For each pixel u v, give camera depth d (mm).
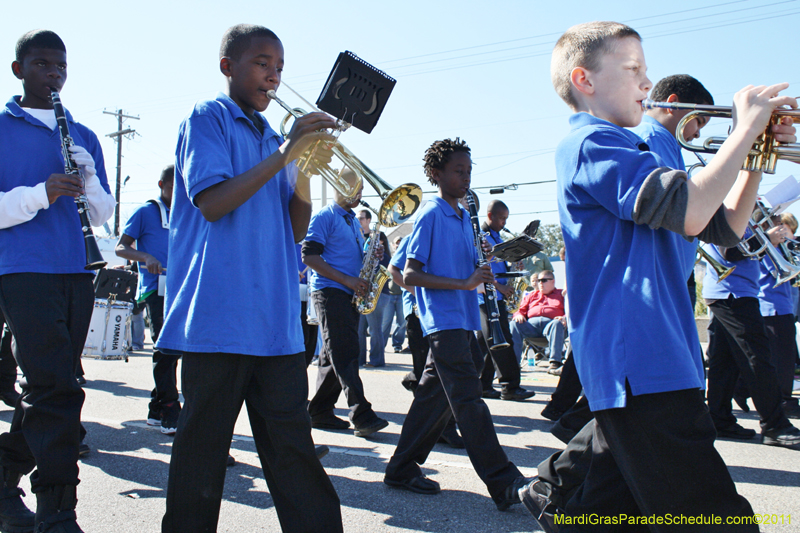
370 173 3002
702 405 1637
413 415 3414
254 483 3432
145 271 4844
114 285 7367
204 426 2021
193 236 2125
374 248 5324
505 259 4203
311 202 2395
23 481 3402
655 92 3643
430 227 3553
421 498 3271
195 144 2045
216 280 2025
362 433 4656
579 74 1955
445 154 3771
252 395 2131
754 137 1562
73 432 2555
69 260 2793
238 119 2207
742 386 5770
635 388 1626
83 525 2764
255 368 2104
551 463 2352
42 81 2949
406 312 5238
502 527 2873
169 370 4617
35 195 2635
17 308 2611
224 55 2277
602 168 1696
